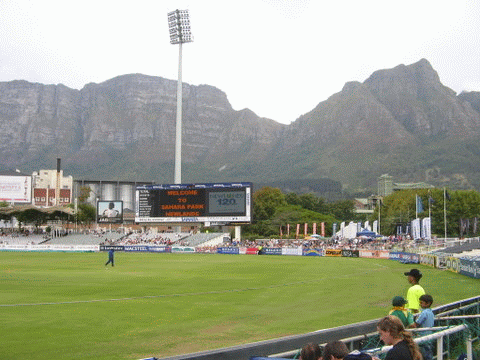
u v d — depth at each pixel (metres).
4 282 45.75
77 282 45.97
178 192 113.06
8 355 19.02
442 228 154.38
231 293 38.56
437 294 37.62
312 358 8.19
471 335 14.84
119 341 21.48
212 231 166.75
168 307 31.20
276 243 117.00
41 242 128.12
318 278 51.28
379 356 11.02
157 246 113.00
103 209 135.62
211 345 20.80
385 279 50.19
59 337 22.27
